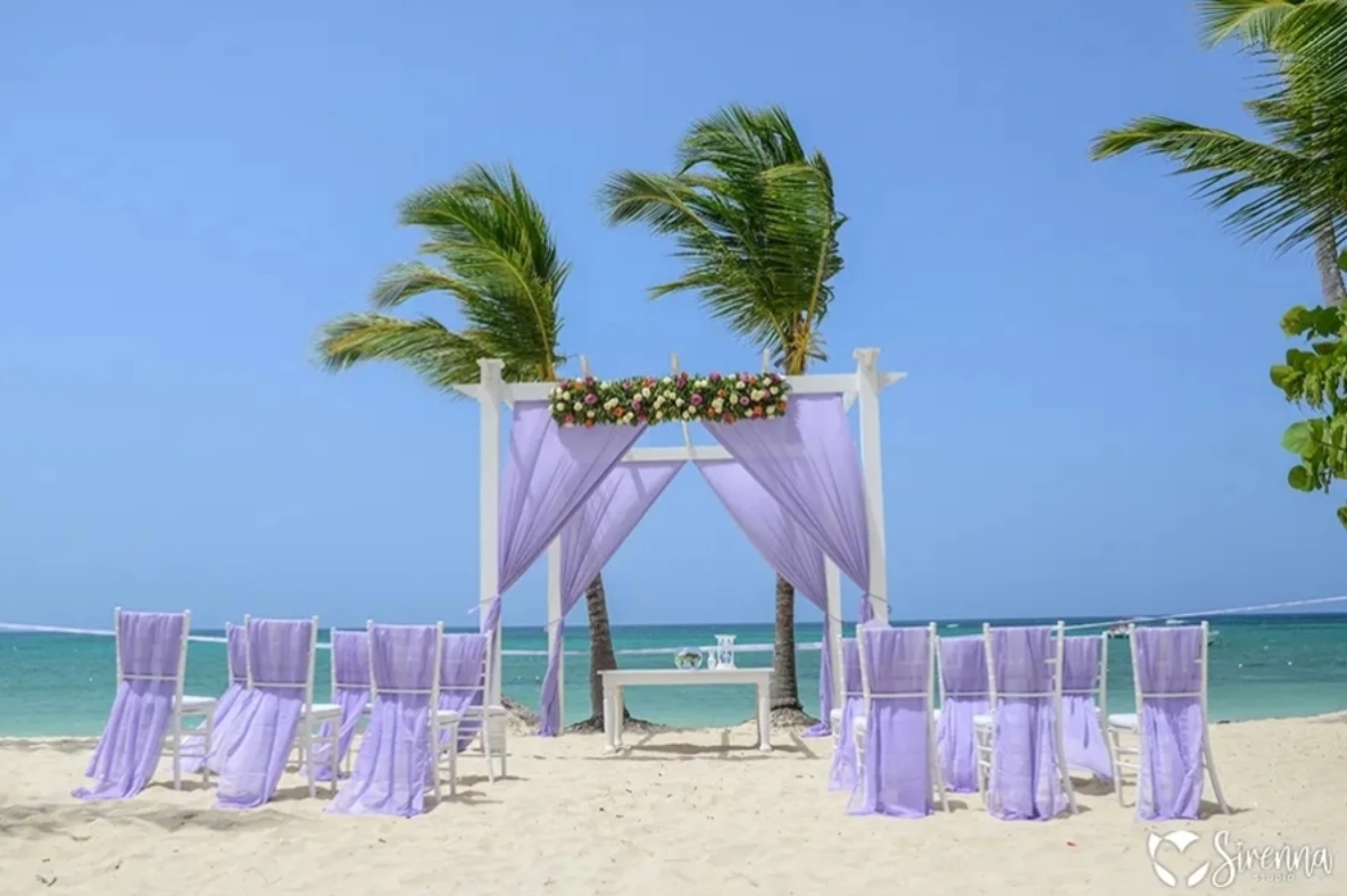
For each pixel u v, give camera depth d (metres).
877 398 9.30
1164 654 5.96
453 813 6.14
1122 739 9.23
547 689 10.77
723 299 11.90
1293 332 3.85
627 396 9.30
